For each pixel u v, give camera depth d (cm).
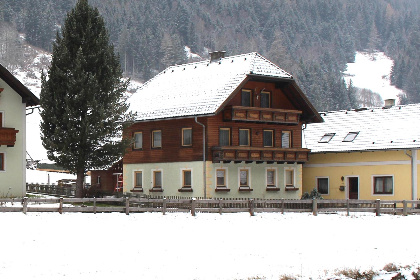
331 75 15175
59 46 4031
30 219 3022
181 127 4472
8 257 2433
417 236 3356
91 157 4003
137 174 4794
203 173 4294
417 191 4569
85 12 4053
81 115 3972
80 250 2625
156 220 3309
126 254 2620
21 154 4116
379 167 4816
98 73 3994
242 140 4512
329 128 5338
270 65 4634
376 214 4028
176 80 4941
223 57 4934
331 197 5119
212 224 3338
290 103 4788
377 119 5119
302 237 3200
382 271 2475
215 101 4266
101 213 3369
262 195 4603
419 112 4928
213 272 2381
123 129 4138
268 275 2352
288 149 4622
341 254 2831
